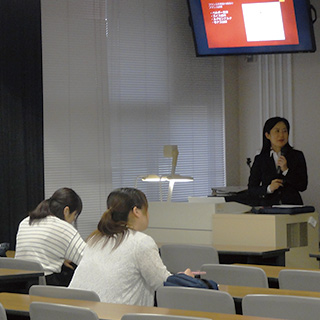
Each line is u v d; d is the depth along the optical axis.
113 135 7.77
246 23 7.66
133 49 7.96
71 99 7.43
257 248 5.32
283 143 6.70
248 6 7.62
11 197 6.80
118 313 2.93
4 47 6.84
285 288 3.80
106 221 3.46
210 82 8.58
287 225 5.75
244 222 5.63
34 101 7.00
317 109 8.10
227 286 3.72
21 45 6.95
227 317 2.79
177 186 8.22
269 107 8.41
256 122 8.54
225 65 8.68
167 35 8.25
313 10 7.79
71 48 7.45
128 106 7.91
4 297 3.42
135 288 3.37
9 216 6.78
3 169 6.76
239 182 8.70
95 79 7.61
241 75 8.69
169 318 2.49
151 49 8.11
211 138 8.56
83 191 7.48
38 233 4.67
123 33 7.88
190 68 8.43
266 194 6.47
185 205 5.98
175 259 5.05
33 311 2.92
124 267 3.35
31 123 6.97
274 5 7.54
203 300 3.10
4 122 6.80
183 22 8.40
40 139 7.02
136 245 3.37
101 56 7.66
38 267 4.38
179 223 6.01
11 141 6.83
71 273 4.80
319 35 8.09
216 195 7.18
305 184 6.73
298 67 8.23
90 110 7.55
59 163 7.32
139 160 7.97
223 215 5.75
